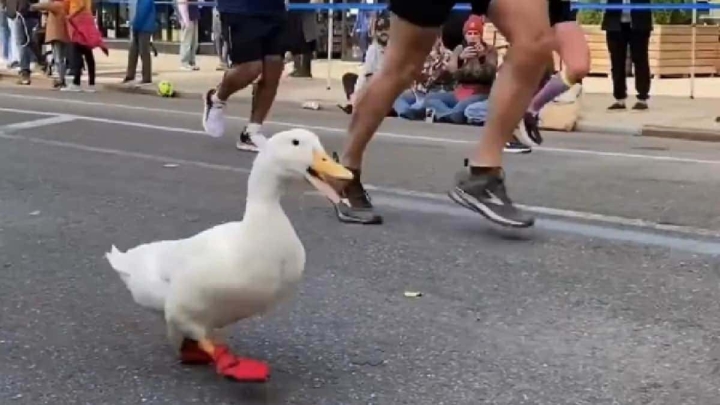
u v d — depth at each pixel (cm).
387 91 581
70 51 1597
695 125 1129
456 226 593
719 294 460
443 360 382
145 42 1645
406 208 647
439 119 1191
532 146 966
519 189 722
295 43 896
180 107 1331
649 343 399
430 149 940
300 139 334
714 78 1684
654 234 575
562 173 802
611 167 841
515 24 539
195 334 342
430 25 564
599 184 748
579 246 545
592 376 367
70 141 950
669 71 1667
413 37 568
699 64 1697
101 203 661
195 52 1955
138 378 365
